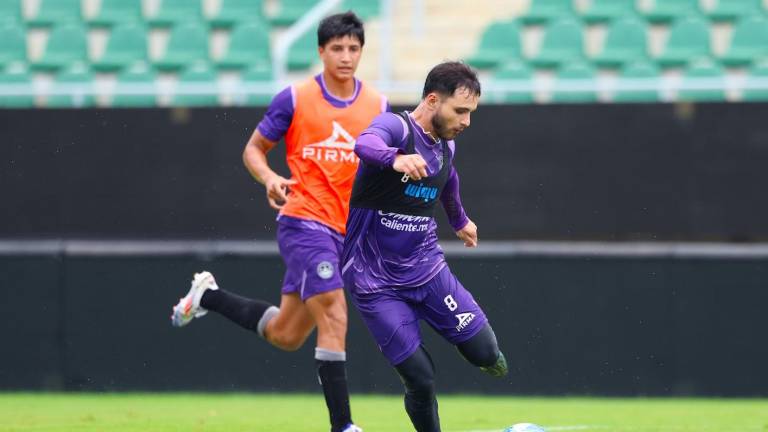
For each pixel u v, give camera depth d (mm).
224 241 35844
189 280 35688
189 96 46344
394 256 19344
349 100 22844
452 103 18516
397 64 49969
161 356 35875
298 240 22203
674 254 34406
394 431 27344
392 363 19312
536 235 35125
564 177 35125
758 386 34125
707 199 34719
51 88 41469
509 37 51406
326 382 21359
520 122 35219
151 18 56844
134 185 36125
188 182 36031
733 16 53375
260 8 57062
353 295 19656
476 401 34250
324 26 22578
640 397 34438
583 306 34656
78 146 36344
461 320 19562
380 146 17828
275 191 21469
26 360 36188
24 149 36469
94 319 36000
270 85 37969
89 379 35969
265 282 35375
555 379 34719
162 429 27344
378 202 19203
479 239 35312
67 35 55469
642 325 34438
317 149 22516
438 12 53844
